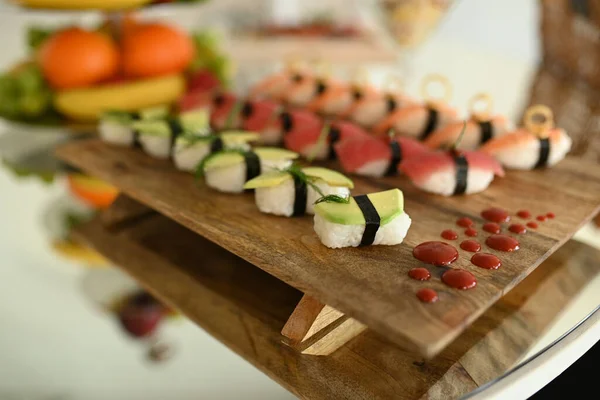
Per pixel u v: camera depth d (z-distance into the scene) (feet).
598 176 1.49
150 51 2.01
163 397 1.12
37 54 1.96
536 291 1.26
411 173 1.41
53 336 1.25
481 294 1.08
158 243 1.46
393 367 1.11
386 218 1.18
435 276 1.12
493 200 1.39
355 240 1.19
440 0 2.23
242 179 1.41
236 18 3.47
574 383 1.21
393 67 2.56
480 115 1.63
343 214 1.18
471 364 1.10
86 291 1.34
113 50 2.00
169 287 1.33
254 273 1.35
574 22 2.01
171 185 1.47
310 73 2.08
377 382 1.09
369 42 2.77
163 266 1.39
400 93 1.90
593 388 1.20
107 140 1.70
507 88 2.32
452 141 1.57
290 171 1.32
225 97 1.83
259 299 1.29
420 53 2.70
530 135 1.51
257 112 1.75
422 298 1.06
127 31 2.06
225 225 1.29
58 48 1.89
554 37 2.12
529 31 3.35
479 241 1.24
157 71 2.05
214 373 1.14
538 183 1.46
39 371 1.18
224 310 1.27
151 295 1.32
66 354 1.21
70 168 1.74
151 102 2.01
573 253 1.36
